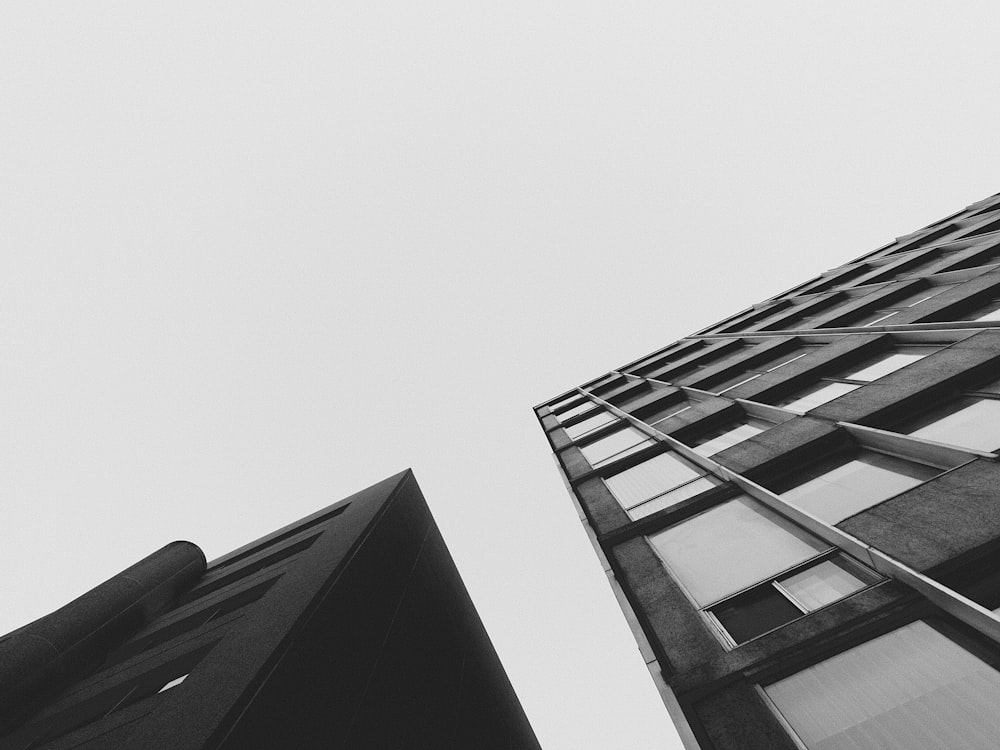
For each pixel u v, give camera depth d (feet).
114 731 33.47
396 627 52.95
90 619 56.54
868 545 21.93
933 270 56.90
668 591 27.55
